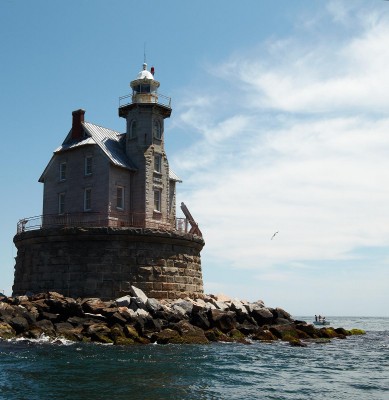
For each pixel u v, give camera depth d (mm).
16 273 44625
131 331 30922
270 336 35781
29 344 27828
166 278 40844
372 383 20797
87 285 38906
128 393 17828
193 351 28000
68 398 16984
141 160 45500
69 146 46375
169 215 49281
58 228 40188
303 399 17734
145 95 47062
